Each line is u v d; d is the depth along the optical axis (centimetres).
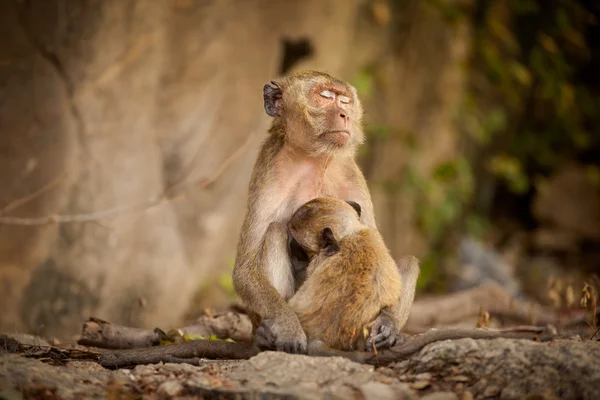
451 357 715
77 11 1412
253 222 884
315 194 923
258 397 657
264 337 791
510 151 3066
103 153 1441
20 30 1359
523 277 2430
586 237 2777
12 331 1281
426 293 2142
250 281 841
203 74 1641
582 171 2908
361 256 785
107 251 1424
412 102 2464
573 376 662
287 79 938
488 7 2809
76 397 669
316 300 785
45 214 1362
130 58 1487
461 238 2508
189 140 1627
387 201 2341
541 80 2955
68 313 1363
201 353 855
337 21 1948
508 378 680
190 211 1648
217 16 1662
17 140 1348
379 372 723
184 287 1577
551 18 3041
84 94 1418
